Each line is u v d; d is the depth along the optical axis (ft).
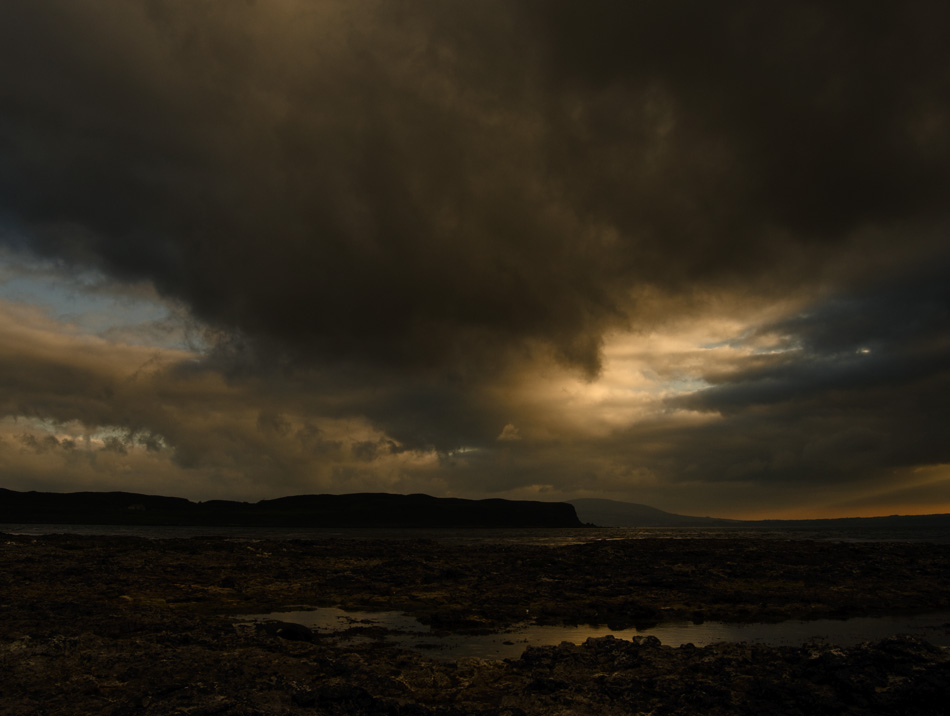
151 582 107.24
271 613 85.10
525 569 131.95
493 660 57.88
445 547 202.28
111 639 58.13
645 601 93.15
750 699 42.34
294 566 136.77
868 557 145.59
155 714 37.19
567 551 172.04
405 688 45.98
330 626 76.28
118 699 40.68
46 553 142.00
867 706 41.01
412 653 58.90
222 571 124.57
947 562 136.15
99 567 119.55
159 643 56.08
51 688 42.14
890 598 94.53
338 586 110.11
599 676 46.83
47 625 63.10
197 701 39.65
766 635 70.49
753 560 143.43
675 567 128.98
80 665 47.14
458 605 90.94
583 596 97.76
